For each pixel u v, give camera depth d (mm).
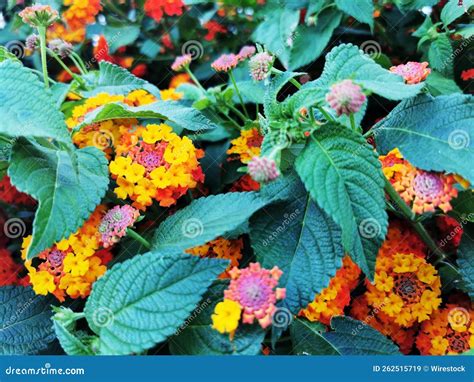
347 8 1531
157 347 1177
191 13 1922
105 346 1029
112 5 1962
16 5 1938
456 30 1574
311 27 1650
